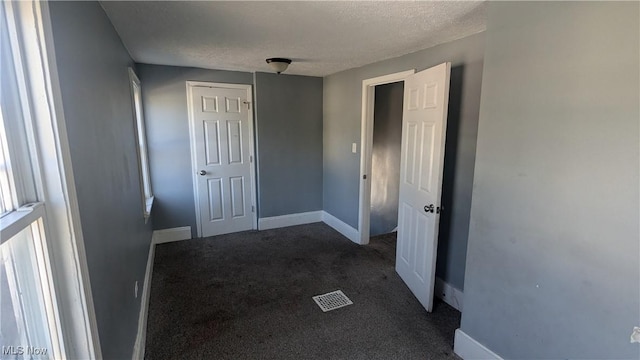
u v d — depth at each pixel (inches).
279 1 66.4
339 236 166.2
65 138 38.0
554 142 56.8
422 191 101.8
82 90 47.6
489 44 66.4
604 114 50.1
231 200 168.4
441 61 101.7
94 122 52.8
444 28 84.6
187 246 151.8
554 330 59.8
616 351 51.8
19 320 32.5
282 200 178.9
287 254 143.3
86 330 41.4
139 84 134.9
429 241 97.3
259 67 148.9
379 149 187.6
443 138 89.8
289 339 86.8
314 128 179.9
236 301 105.0
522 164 62.3
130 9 69.5
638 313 48.9
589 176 52.6
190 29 85.8
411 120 109.3
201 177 159.2
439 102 90.1
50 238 37.1
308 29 86.1
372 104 143.9
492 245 69.9
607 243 51.4
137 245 92.0
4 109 31.7
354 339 87.2
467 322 77.9
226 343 85.0
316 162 183.9
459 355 80.4
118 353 58.7
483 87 68.5
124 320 65.6
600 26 49.4
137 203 98.7
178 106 149.8
